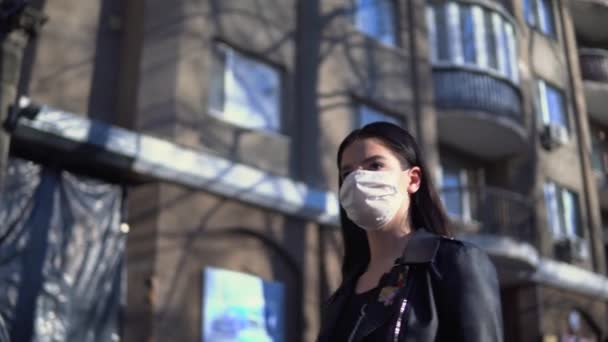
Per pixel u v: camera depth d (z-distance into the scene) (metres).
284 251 10.05
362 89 12.21
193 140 9.45
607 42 21.88
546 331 14.16
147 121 9.13
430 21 14.64
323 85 11.57
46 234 8.20
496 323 1.46
